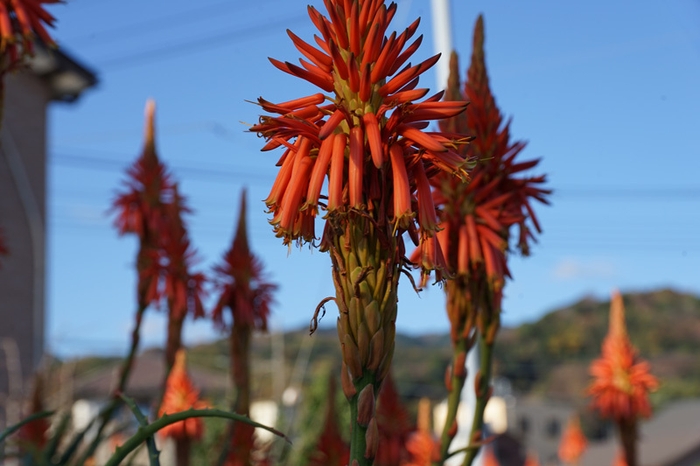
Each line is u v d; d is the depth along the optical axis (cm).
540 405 4841
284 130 256
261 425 278
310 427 1620
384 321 258
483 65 444
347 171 255
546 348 5631
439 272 258
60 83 1783
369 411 254
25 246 1694
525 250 434
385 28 259
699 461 3156
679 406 4138
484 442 418
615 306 1131
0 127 478
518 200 437
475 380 427
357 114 253
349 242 256
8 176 1689
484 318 425
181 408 879
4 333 1614
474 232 412
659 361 5409
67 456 540
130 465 472
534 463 2208
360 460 253
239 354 710
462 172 252
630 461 1085
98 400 2094
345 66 254
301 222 253
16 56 480
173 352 695
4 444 456
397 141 256
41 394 734
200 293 714
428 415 911
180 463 821
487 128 430
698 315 5922
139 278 695
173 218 717
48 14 488
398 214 243
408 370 4203
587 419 4772
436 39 1086
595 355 5466
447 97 445
